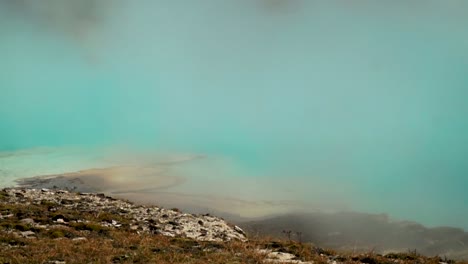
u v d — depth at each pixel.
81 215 36.72
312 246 30.75
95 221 35.03
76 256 23.00
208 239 33.22
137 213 40.47
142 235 31.42
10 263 21.06
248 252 26.61
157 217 39.44
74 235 29.06
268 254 26.92
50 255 22.70
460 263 28.52
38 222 32.66
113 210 40.81
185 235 33.81
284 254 27.53
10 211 35.44
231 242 30.02
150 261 22.86
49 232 29.05
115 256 23.56
